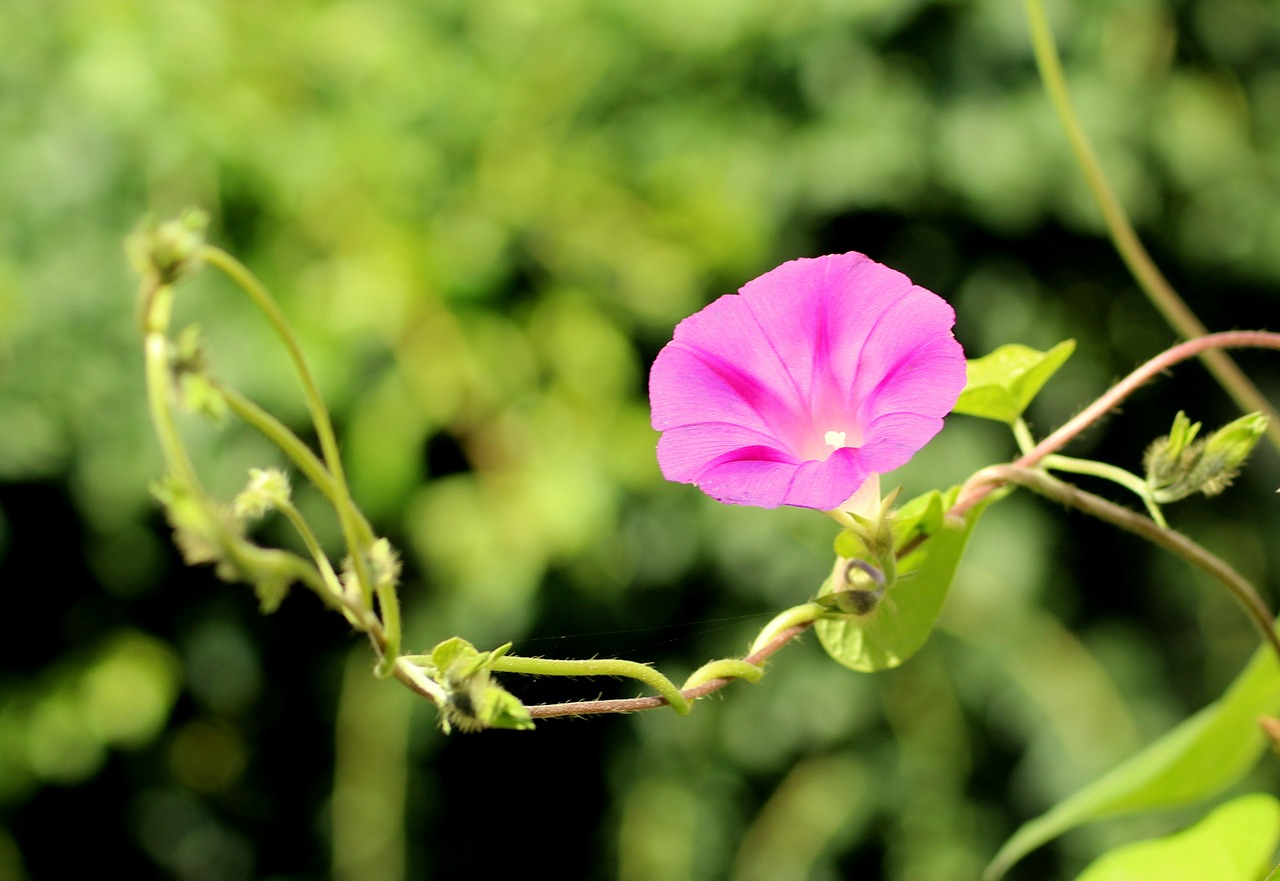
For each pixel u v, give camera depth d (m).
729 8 1.29
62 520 1.28
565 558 1.18
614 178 1.25
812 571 1.28
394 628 0.51
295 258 1.17
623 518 1.23
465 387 1.17
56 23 1.23
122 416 1.19
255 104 1.19
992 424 1.31
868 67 1.30
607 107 1.30
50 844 1.39
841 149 1.27
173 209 1.17
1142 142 1.31
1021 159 1.28
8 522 1.25
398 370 1.16
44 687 1.31
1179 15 1.38
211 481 1.16
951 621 1.29
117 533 1.27
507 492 1.17
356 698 1.27
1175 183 1.34
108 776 1.39
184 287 1.14
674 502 1.26
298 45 1.24
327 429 0.50
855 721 1.33
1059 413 1.36
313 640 1.37
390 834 1.26
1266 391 1.44
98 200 1.19
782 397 0.55
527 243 1.22
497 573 1.16
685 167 1.25
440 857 1.39
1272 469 1.41
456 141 1.24
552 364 1.21
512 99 1.25
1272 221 1.39
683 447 0.54
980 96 1.29
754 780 1.36
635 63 1.30
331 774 1.38
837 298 0.55
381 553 0.51
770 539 1.27
